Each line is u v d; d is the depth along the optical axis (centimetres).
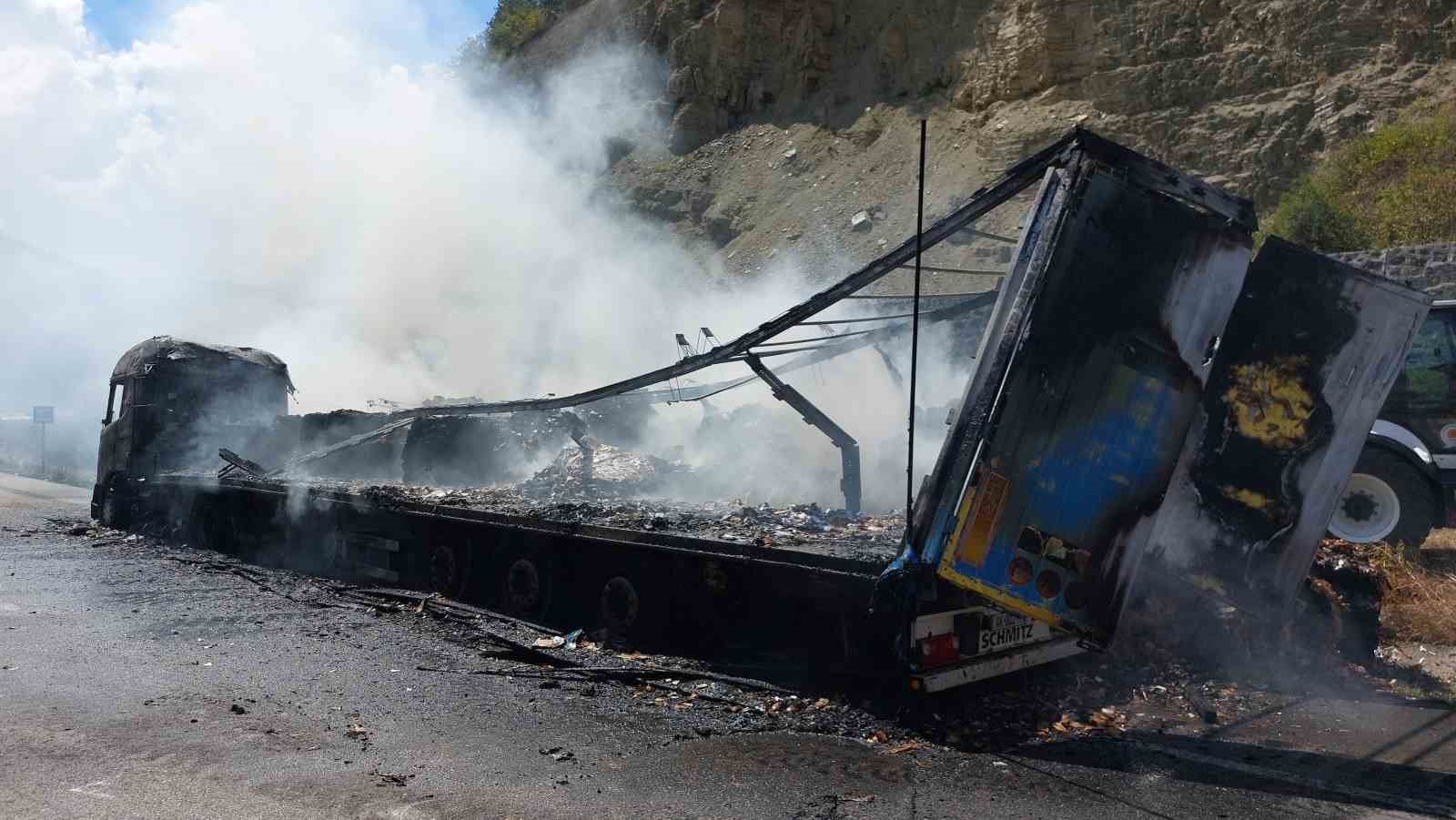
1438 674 673
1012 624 592
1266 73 2556
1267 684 651
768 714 582
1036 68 2956
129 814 414
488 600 905
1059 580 536
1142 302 541
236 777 460
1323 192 1983
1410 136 2038
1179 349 546
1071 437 534
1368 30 2456
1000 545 528
